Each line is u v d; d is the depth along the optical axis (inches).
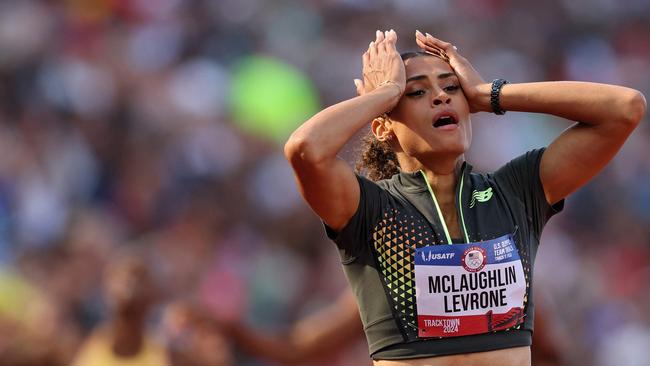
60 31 1707.7
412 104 500.4
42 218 1424.7
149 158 1555.1
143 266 904.3
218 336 878.4
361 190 487.5
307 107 1745.8
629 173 1835.6
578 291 1647.4
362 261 490.3
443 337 476.7
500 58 2057.1
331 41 1850.4
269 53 1795.0
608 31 2212.1
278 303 1423.5
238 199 1560.0
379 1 1946.4
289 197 1572.3
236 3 1865.2
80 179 1519.4
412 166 511.5
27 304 1080.8
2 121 1572.3
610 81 2165.4
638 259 1743.4
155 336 981.8
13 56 1651.1
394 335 480.4
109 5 1770.4
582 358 1574.8
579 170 502.3
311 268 1498.5
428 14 1994.3
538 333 773.3
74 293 1243.2
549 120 1866.4
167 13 1806.1
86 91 1625.2
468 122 507.2
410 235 484.4
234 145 1622.8
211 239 1450.5
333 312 885.2
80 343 972.6
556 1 2185.0
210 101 1683.1
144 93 1646.2
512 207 499.8
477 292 478.0
